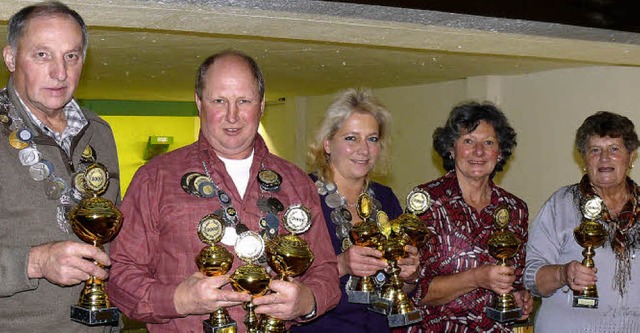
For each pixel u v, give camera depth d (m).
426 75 5.74
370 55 4.54
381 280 2.64
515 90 5.43
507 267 2.58
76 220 2.01
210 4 2.18
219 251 2.01
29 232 2.02
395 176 7.01
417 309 2.59
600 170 2.82
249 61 2.11
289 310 2.00
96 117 2.29
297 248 2.08
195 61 5.00
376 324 2.61
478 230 2.75
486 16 2.50
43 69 1.99
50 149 2.08
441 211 2.74
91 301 2.01
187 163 2.13
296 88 7.24
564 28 2.69
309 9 2.27
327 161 2.70
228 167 2.17
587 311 2.84
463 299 2.72
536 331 3.01
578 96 4.83
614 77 4.54
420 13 2.41
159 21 2.39
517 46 2.91
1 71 5.59
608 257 2.82
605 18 2.72
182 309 1.93
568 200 2.96
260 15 2.30
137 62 5.05
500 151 2.85
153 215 2.07
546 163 5.13
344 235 2.60
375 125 2.64
